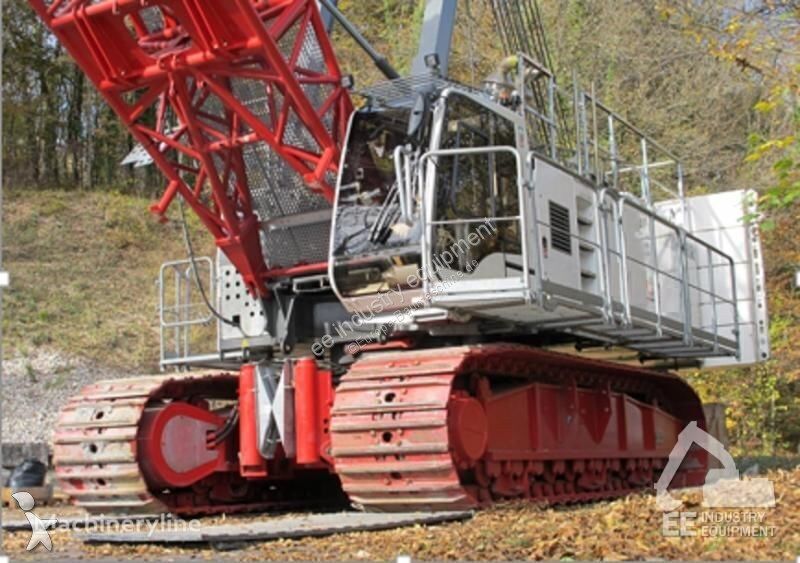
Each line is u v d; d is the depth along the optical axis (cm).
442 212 881
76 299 2733
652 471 1322
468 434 836
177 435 994
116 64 949
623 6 2481
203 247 3153
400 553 634
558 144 1204
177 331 1141
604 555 596
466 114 934
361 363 879
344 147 947
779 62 1603
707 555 587
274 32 927
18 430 2045
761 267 1432
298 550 669
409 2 2728
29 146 3806
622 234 1079
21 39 3756
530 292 845
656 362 1412
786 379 2112
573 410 1080
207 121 1014
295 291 1026
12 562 656
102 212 3322
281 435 934
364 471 826
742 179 2269
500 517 783
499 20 1934
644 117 2362
